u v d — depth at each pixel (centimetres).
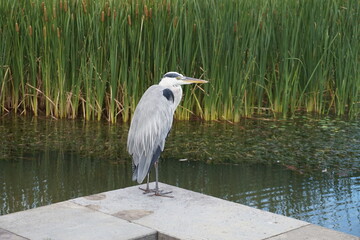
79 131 1305
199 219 643
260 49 1433
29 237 587
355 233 748
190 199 709
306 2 1441
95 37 1372
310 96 1515
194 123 1385
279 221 641
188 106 1416
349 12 1443
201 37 1331
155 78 1356
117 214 656
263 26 1377
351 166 1051
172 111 723
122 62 1366
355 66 1456
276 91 1475
